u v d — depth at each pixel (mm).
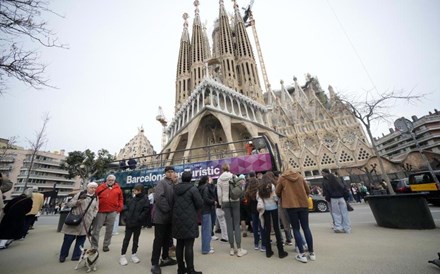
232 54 54156
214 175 11977
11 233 5391
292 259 4730
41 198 10156
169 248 5480
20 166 65500
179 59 62000
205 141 31906
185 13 72438
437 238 5613
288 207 4754
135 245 5340
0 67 4281
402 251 4703
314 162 49344
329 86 60688
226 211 5633
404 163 36781
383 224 7621
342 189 7500
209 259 5082
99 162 40906
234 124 30656
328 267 4047
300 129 59125
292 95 79312
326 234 7145
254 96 48000
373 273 3619
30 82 4598
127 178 13828
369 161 38906
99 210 6336
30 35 4348
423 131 66188
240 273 4023
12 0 4082
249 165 11461
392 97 11070
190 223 4031
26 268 4969
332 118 56562
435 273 3447
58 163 78312
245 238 7574
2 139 55812
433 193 13594
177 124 35844
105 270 4664
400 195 7312
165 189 4711
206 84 30641
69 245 5621
